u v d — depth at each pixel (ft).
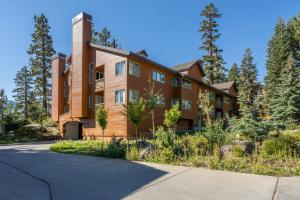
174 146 35.96
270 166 27.07
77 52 89.15
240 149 32.78
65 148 56.03
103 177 26.37
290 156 29.89
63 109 105.60
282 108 88.33
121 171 28.78
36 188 23.04
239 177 23.94
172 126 58.65
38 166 34.19
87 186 23.24
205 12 178.91
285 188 19.86
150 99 68.33
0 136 87.45
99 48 84.64
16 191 22.07
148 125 81.15
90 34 90.27
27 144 73.67
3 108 108.88
